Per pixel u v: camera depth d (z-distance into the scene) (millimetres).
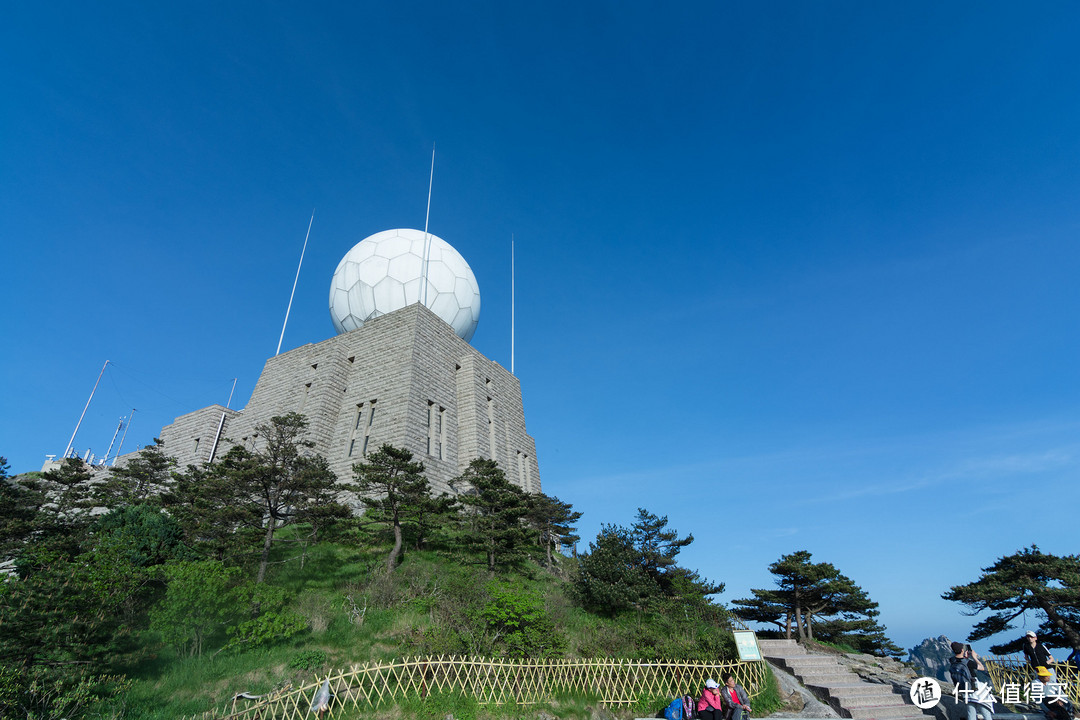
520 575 27891
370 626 19734
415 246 48438
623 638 20656
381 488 27984
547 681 17188
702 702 14586
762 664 18844
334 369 42438
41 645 15188
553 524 34031
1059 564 28297
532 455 49812
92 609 16672
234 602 19391
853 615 36688
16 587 15688
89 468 56000
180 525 24844
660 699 17156
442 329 44250
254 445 43531
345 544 28312
